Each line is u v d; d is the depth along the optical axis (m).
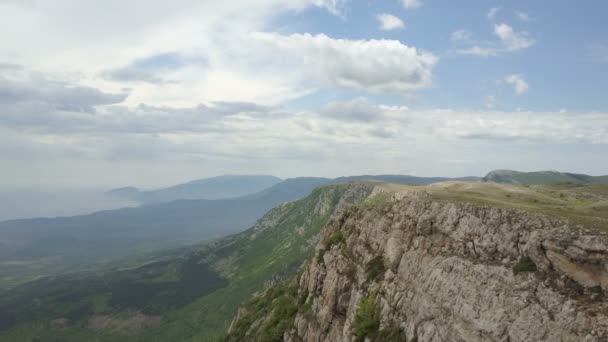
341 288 65.56
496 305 35.72
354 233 75.12
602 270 30.69
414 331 44.84
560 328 29.95
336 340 60.03
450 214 49.78
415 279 49.56
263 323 96.00
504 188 73.25
